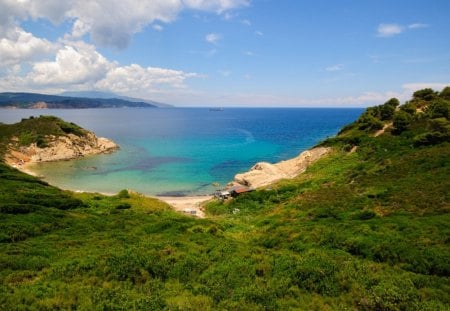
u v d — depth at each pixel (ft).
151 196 222.28
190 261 72.23
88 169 299.17
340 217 115.65
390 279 59.52
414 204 109.19
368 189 142.31
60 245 89.40
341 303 52.80
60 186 242.99
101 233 106.01
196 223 130.93
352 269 64.59
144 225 122.01
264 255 76.59
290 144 445.37
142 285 61.00
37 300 50.16
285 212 140.97
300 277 61.31
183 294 56.44
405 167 154.81
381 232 87.30
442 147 169.68
